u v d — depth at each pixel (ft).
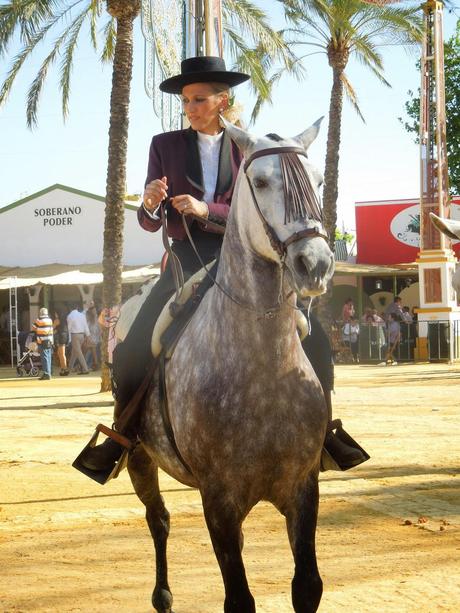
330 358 16.55
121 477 34.63
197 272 16.53
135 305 18.93
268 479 14.35
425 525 24.67
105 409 59.72
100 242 135.23
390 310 114.01
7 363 131.34
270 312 14.12
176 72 56.49
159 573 18.33
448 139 145.89
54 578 20.40
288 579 19.83
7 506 29.12
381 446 39.91
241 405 14.16
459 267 20.39
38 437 45.73
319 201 13.20
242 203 14.19
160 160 17.80
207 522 14.34
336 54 101.35
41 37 84.84
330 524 25.22
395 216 142.92
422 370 93.56
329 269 12.53
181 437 14.92
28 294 132.67
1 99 82.74
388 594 18.43
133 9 73.00
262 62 103.81
